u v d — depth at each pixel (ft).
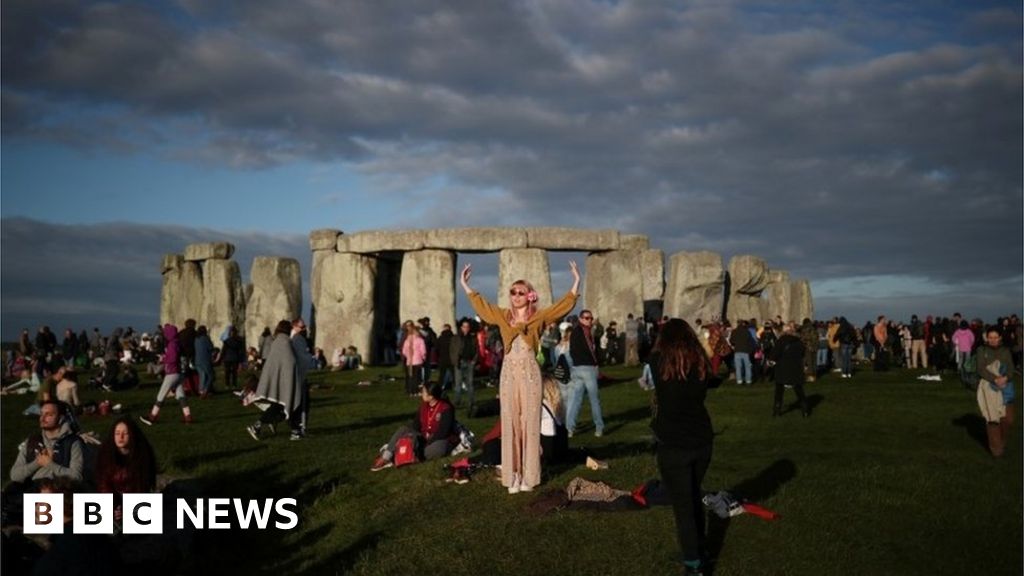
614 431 54.24
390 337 128.16
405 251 120.26
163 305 156.35
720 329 84.38
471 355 69.00
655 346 28.60
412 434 44.62
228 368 88.02
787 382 60.23
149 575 30.63
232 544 34.96
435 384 45.88
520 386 36.35
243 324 138.72
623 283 117.08
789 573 28.66
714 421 58.18
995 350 47.42
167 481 37.45
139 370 114.01
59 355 85.35
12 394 83.46
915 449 48.70
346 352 115.44
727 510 33.09
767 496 36.32
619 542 30.71
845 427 55.83
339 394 80.43
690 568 27.48
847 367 93.66
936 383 83.35
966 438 52.85
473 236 116.88
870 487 38.19
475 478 39.63
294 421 53.06
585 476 38.73
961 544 32.55
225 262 138.00
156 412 60.23
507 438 36.63
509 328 36.68
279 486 41.55
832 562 29.63
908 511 35.35
